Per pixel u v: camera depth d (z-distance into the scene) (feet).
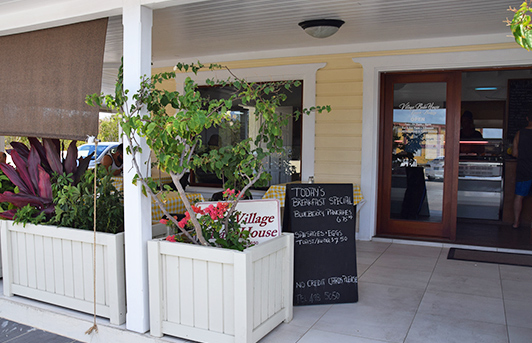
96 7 10.58
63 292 11.17
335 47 18.81
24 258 11.82
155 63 22.93
